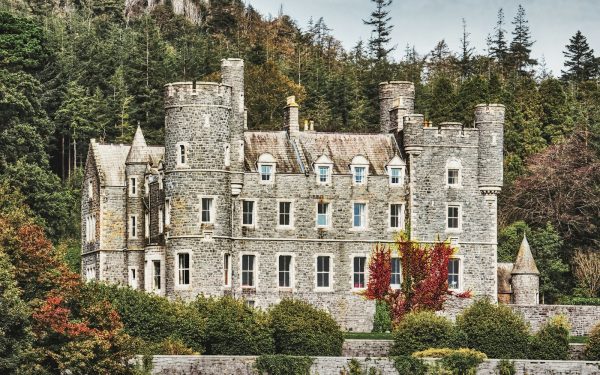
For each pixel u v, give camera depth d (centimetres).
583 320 12519
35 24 16612
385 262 12662
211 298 10925
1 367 8388
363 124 19138
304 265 12594
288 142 12838
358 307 12656
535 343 10925
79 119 17162
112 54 19338
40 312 9056
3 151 14062
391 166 12825
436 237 12825
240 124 12419
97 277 12975
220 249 12175
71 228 14975
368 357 10175
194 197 12131
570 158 16238
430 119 17900
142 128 17912
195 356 9806
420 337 10706
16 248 9469
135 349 9581
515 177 16762
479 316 10925
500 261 14838
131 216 12938
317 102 19500
